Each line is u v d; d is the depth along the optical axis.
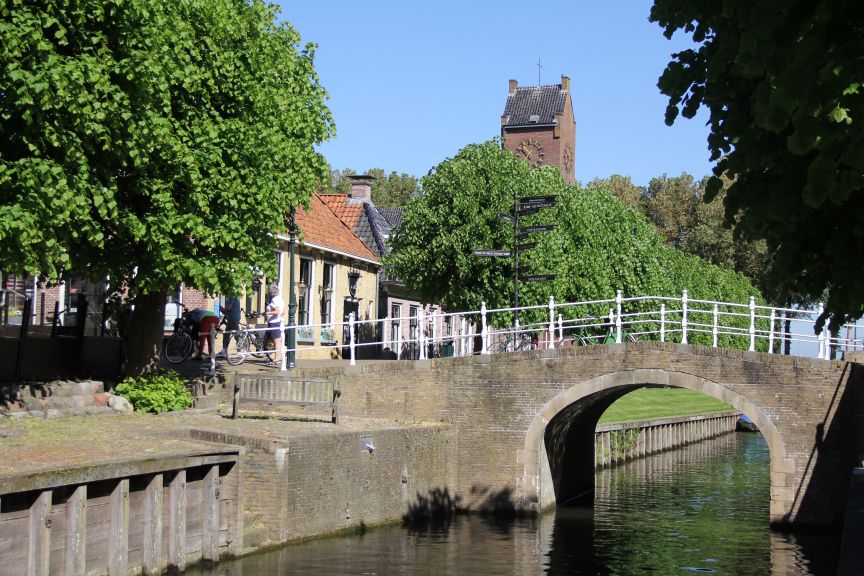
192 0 18.16
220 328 24.73
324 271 34.56
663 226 80.31
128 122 15.44
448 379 24.91
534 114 68.25
